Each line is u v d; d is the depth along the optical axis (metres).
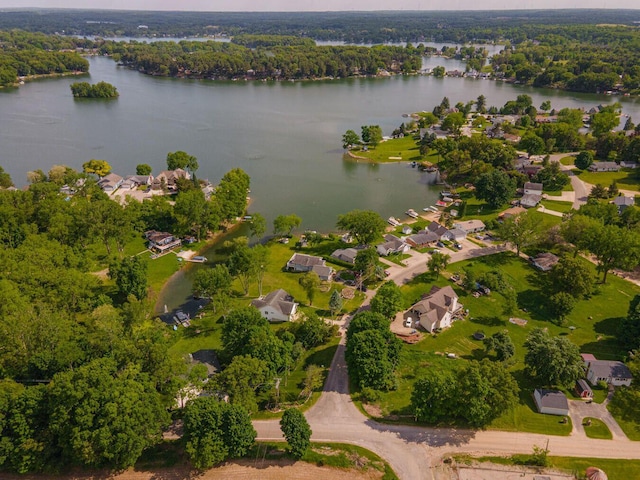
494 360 109.75
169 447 85.62
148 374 87.38
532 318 126.94
